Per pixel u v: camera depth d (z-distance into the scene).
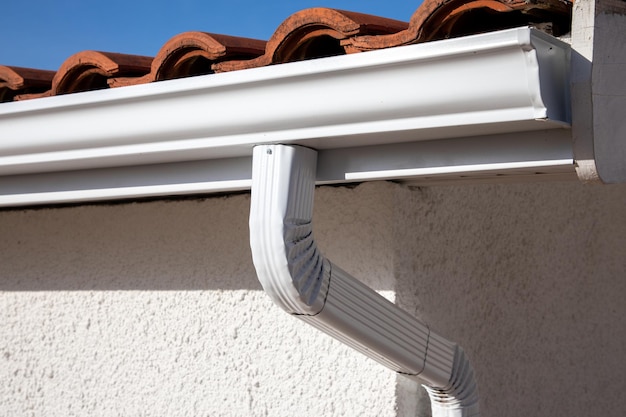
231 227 3.10
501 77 1.86
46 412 3.58
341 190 2.80
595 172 2.00
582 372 3.62
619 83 2.09
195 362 3.15
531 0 1.95
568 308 3.54
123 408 3.34
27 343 3.68
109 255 3.45
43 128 2.62
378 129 2.09
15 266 3.76
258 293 3.01
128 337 3.35
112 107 2.45
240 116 2.27
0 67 3.17
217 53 2.47
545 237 3.43
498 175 2.43
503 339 3.13
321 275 2.36
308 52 2.41
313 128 2.19
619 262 3.94
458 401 2.64
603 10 1.99
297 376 2.90
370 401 2.72
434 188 2.85
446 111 1.97
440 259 2.85
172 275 3.25
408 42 2.08
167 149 2.44
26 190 3.04
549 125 1.97
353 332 2.41
